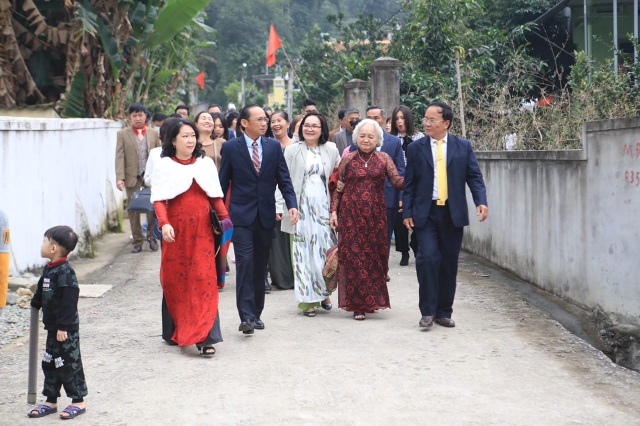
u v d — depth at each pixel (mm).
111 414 5121
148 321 7816
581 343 6723
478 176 7289
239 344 6840
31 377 5305
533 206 8875
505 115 12008
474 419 4934
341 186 7812
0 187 9172
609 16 19688
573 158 7629
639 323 6484
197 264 6484
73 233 5156
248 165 7059
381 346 6703
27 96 16672
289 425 4859
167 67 21797
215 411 5133
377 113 10352
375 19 24734
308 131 8078
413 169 7336
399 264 10922
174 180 6461
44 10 17062
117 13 16797
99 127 14594
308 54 27078
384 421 4910
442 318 7406
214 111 11836
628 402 5266
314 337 7047
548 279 8453
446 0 17469
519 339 6867
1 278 5730
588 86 10883
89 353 6605
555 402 5262
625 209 6652
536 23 21000
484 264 10609
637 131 6430
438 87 16547
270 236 7227
